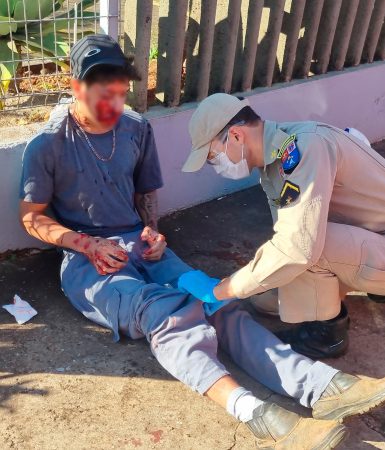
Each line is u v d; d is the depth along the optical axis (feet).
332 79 14.05
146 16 10.53
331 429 7.12
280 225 7.71
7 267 10.59
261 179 8.39
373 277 8.46
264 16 12.56
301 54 13.51
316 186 7.54
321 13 13.33
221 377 7.86
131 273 9.32
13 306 9.74
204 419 8.13
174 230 12.03
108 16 10.56
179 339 8.15
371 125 15.71
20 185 9.52
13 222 10.55
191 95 12.17
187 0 10.98
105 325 9.29
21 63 12.80
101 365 8.82
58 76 11.98
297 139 7.75
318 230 7.55
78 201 9.62
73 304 9.52
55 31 11.09
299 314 8.66
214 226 12.26
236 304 8.99
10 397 8.21
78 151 9.28
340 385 7.82
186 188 12.50
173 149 11.86
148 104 11.94
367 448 7.88
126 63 8.70
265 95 12.92
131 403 8.27
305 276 8.43
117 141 9.48
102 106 8.77
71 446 7.64
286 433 7.26
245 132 7.79
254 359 8.52
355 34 14.32
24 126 10.60
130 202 9.95
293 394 8.18
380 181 8.44
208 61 11.79
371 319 10.05
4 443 7.60
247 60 12.48
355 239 8.32
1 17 11.02
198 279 8.38
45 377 8.56
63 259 9.87
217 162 7.91
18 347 9.01
